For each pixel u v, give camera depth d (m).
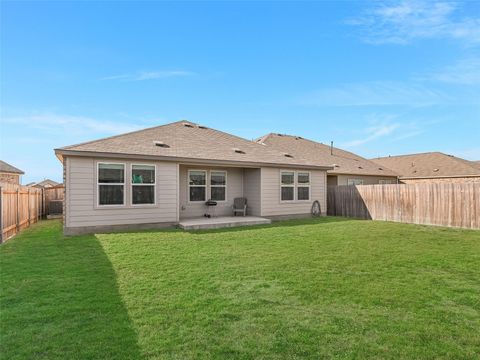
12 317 3.85
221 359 2.99
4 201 9.27
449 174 22.67
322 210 16.33
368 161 24.27
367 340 3.35
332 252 7.40
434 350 3.16
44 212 17.06
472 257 6.96
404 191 13.83
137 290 4.82
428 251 7.56
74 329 3.55
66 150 9.72
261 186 14.02
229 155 13.48
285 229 11.09
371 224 12.66
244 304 4.29
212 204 13.62
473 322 3.77
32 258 6.83
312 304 4.31
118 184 10.66
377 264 6.34
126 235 9.58
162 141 12.94
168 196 11.60
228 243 8.43
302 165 15.11
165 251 7.45
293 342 3.30
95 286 4.99
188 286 5.01
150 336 3.40
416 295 4.64
